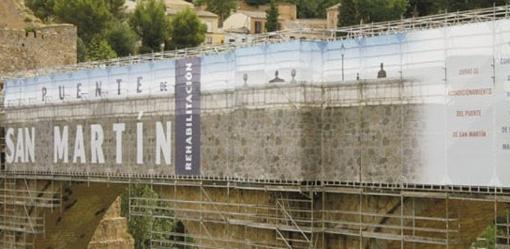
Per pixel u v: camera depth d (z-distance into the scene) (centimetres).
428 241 4278
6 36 9050
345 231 4628
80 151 6444
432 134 4238
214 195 5356
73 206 7150
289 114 4762
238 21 19162
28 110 7050
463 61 4109
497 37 3984
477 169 4056
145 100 5800
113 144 6100
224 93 5206
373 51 4497
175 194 5675
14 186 7325
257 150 4956
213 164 5278
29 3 14738
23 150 7131
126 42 14475
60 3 14488
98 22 14512
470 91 4081
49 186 6988
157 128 5700
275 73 4841
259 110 4938
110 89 6116
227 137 5181
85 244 7725
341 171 4656
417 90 4294
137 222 9306
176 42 15275
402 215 4394
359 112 4566
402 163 4362
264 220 4994
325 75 4750
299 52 4719
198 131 5388
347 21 12488
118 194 7231
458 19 4488
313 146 4747
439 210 4319
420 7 12294
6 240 7538
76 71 6538
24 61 9188
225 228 5312
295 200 4803
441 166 4197
